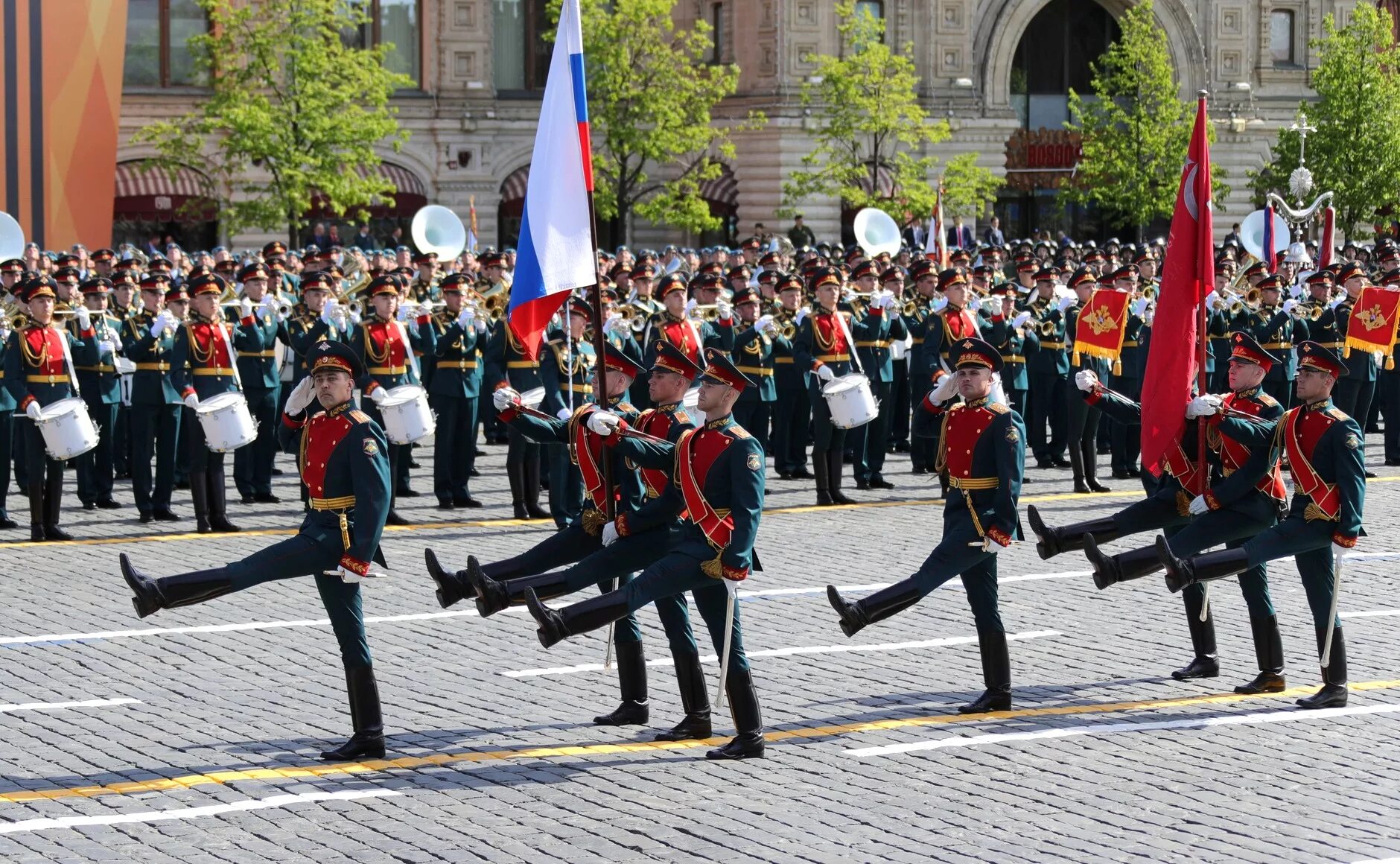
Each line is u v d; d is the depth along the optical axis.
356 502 14.50
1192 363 17.05
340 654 18.16
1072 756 15.00
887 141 65.31
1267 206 35.31
